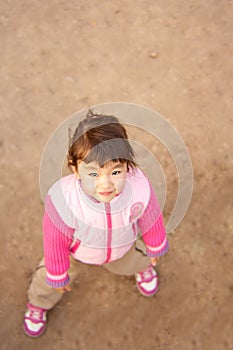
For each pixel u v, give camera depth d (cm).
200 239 278
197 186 291
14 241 278
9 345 251
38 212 285
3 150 305
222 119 318
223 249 275
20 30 364
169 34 360
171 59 347
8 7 376
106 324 256
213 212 285
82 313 259
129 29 363
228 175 296
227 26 364
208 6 375
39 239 278
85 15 372
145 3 376
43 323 253
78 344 251
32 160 302
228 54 350
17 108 324
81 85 335
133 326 256
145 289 261
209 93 330
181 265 271
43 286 238
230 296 262
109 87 333
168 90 332
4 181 294
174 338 253
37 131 313
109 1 377
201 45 354
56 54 351
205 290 264
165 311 259
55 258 198
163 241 210
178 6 376
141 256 234
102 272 270
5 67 344
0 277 268
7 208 286
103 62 346
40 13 374
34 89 333
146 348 251
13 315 258
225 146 307
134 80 337
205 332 254
